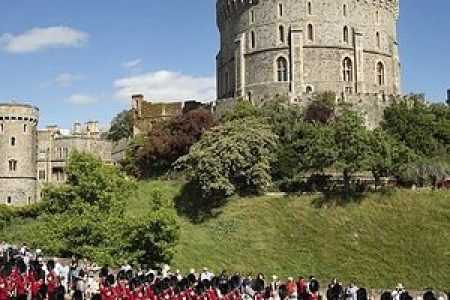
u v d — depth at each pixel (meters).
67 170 65.56
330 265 56.59
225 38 108.44
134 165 92.19
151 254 54.91
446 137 82.56
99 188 62.91
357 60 95.69
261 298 34.66
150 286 33.97
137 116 116.62
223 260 58.72
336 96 88.31
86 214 57.34
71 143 112.88
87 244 54.78
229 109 88.81
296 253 59.00
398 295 35.19
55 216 61.47
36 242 55.59
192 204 72.19
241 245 61.28
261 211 66.62
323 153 67.81
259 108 85.56
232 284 35.94
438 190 65.69
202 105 101.88
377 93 91.62
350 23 96.25
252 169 70.25
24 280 33.50
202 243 61.84
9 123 107.12
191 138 87.69
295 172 72.94
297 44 94.31
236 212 67.50
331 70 94.69
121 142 113.00
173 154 88.69
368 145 67.75
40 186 111.25
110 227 55.84
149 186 80.06
